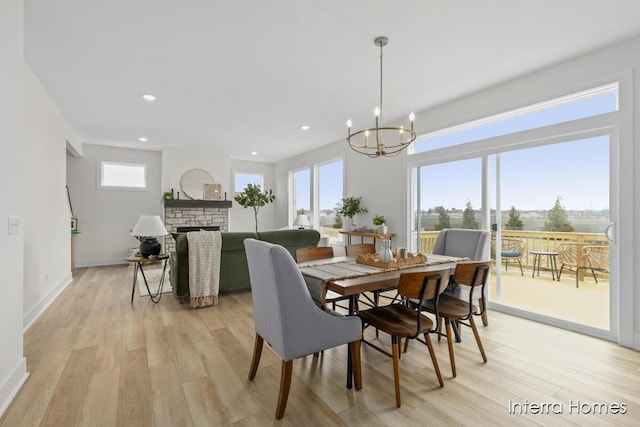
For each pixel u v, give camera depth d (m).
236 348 2.52
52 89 3.44
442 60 2.81
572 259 2.88
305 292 1.71
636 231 2.45
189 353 2.42
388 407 1.76
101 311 3.40
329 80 3.24
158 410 1.72
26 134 2.96
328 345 1.79
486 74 3.08
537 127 3.08
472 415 1.69
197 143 6.17
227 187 7.16
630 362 2.26
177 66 2.92
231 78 3.18
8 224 1.82
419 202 4.36
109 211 6.33
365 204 5.27
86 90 3.47
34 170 3.16
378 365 2.27
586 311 2.80
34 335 2.74
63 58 2.76
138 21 2.22
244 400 1.83
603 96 2.71
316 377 2.10
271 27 2.30
